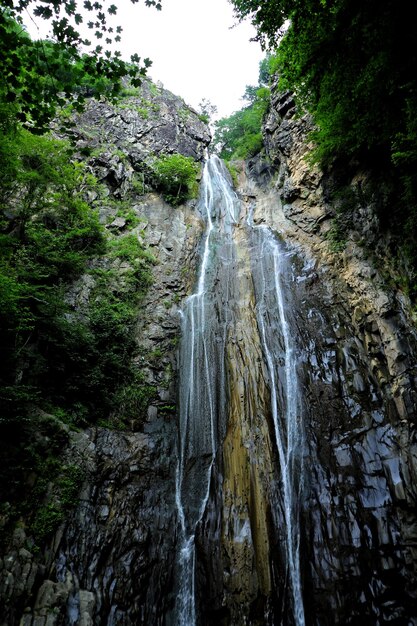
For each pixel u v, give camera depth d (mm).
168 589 9172
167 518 10398
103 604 8031
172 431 12555
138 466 11008
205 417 12523
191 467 11578
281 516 9617
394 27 7461
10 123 9109
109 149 22969
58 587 7480
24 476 8492
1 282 8742
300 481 10156
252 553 9000
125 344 13820
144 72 6418
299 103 14117
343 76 9703
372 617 7801
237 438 11445
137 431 12047
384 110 9758
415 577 7863
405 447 9258
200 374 13719
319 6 8539
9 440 8648
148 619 8453
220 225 21625
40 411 9688
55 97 6242
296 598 8492
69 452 9750
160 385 13633
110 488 10047
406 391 9852
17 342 9875
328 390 11461
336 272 14164
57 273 13664
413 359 10141
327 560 8742
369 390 10875
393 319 11125
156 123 27516
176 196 22641
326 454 10352
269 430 11297
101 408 11867
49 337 11039
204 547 9602
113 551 8992
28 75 6008
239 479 10562
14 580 6957
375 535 8656
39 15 5676
